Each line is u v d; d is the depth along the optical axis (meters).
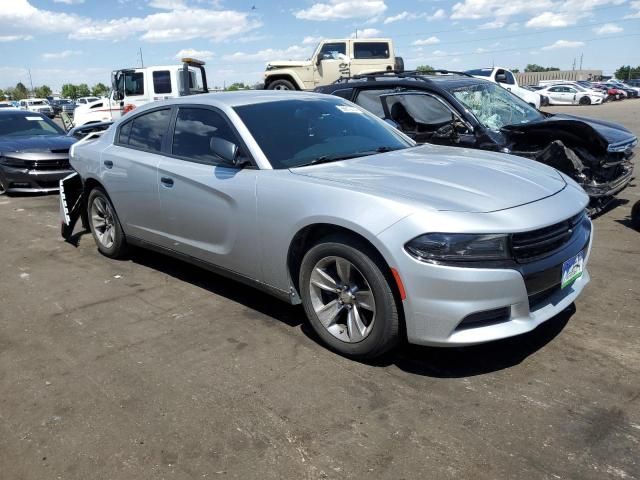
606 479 2.29
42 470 2.47
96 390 3.10
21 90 103.81
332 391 3.00
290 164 3.72
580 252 3.29
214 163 4.03
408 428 2.66
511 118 6.68
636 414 2.70
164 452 2.56
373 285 3.06
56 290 4.70
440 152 4.17
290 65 16.52
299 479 2.36
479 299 2.82
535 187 3.34
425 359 3.31
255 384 3.10
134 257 5.54
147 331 3.83
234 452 2.54
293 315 4.00
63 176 9.43
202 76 18.34
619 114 25.03
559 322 3.72
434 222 2.84
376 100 6.81
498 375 3.10
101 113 17.81
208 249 4.12
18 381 3.23
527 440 2.54
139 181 4.64
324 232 3.34
